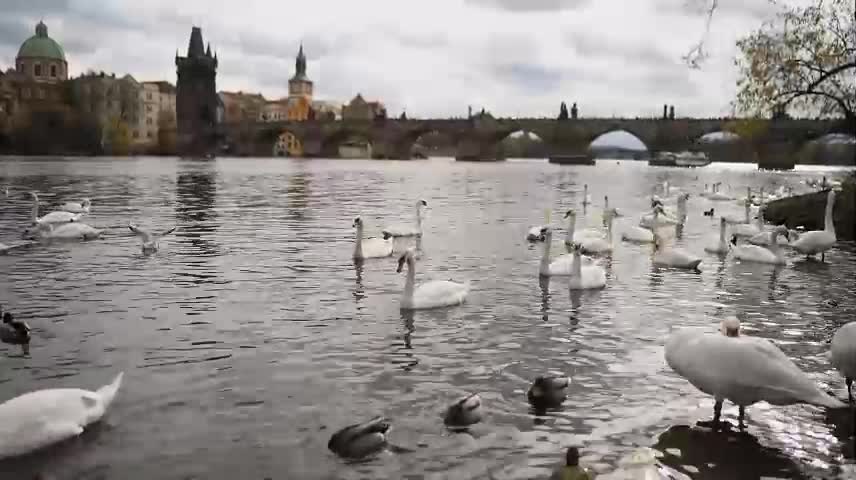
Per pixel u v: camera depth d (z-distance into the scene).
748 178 94.69
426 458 8.47
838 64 34.16
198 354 12.18
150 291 17.12
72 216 29.89
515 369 11.69
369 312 15.29
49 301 15.94
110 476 7.96
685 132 135.38
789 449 8.85
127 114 179.12
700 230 34.06
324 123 180.38
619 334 13.92
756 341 9.29
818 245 23.19
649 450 8.75
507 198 53.00
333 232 29.39
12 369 11.31
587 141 147.00
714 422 9.62
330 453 8.55
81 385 10.66
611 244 24.98
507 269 21.11
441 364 11.86
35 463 8.23
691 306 16.50
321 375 11.22
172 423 9.34
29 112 150.62
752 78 35.00
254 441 8.84
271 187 60.56
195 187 58.62
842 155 166.62
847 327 10.05
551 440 9.02
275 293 17.08
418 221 29.19
